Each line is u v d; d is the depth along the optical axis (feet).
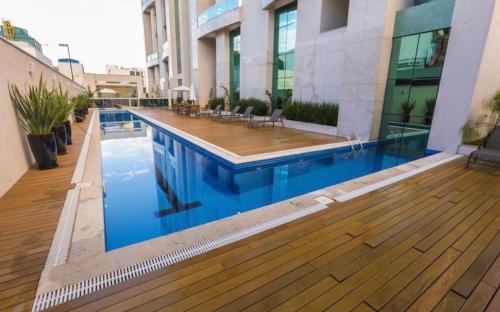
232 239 8.09
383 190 12.51
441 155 19.83
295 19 40.45
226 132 30.89
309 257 7.29
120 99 85.92
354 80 26.71
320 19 34.04
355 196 11.71
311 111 33.58
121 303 5.60
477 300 5.83
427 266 6.98
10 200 10.63
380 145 26.91
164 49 101.19
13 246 7.45
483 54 18.42
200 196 14.97
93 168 15.19
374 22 24.14
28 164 14.89
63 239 7.84
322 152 22.75
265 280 6.37
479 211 10.32
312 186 16.25
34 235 8.05
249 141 25.14
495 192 12.30
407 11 22.93
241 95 53.83
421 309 5.57
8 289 5.89
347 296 5.91
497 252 7.65
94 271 6.52
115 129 39.88
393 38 24.32
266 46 44.98
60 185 12.37
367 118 25.99
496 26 18.62
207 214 12.71
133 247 7.56
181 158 23.03
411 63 24.85
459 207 10.68
